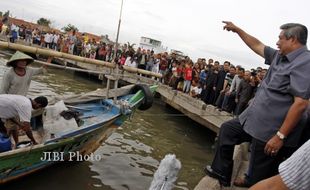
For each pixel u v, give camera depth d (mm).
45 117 7590
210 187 4418
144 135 12672
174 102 17812
